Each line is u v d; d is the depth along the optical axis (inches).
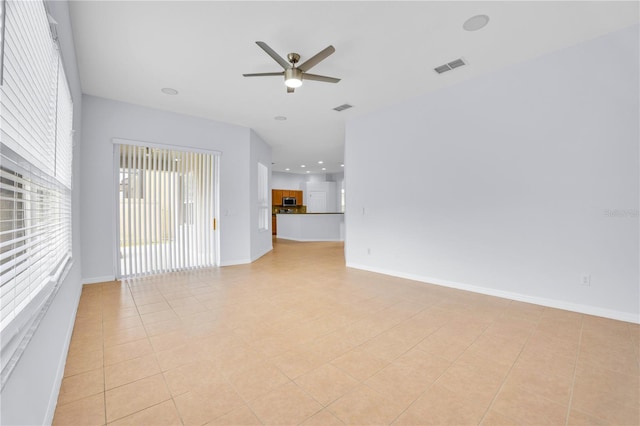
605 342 92.4
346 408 62.9
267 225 294.4
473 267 148.0
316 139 266.8
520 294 133.0
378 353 86.4
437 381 72.6
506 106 135.6
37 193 56.8
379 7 96.3
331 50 104.2
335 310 122.3
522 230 132.0
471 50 122.1
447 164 156.7
